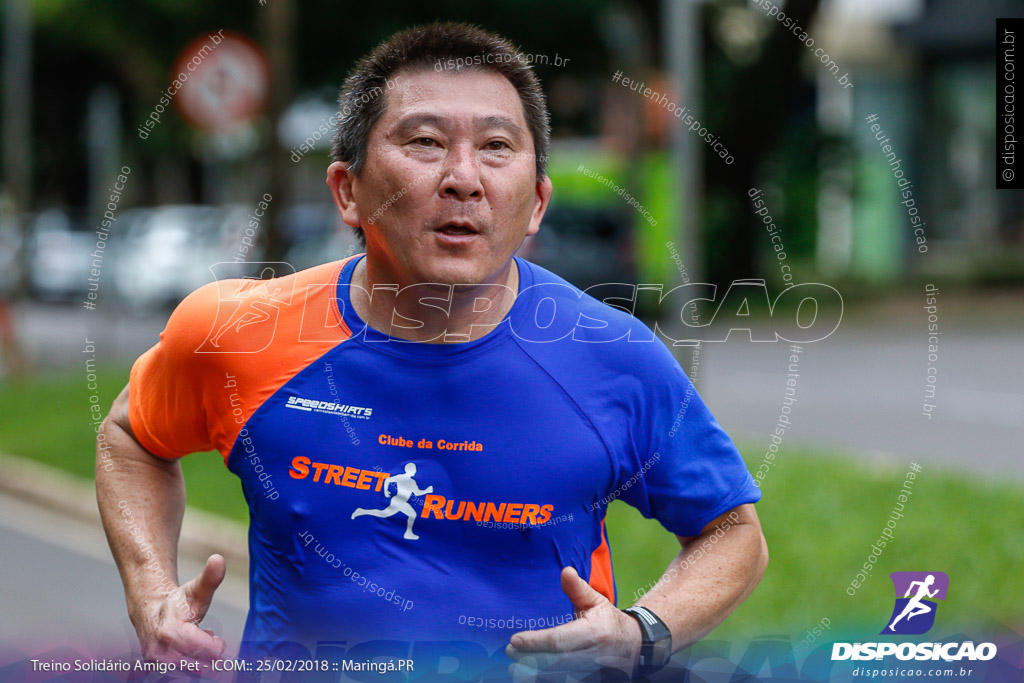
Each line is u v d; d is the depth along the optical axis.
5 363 38.28
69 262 64.12
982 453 21.47
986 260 57.25
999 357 36.50
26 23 54.16
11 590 15.47
